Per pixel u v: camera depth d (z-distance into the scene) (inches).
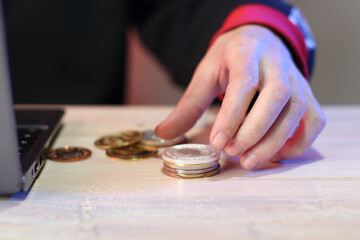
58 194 12.4
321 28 39.8
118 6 30.0
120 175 13.4
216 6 18.9
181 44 20.2
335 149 15.2
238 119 13.1
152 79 42.4
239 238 10.7
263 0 17.5
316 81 41.3
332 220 11.2
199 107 14.7
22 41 29.4
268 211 11.6
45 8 29.2
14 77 29.8
